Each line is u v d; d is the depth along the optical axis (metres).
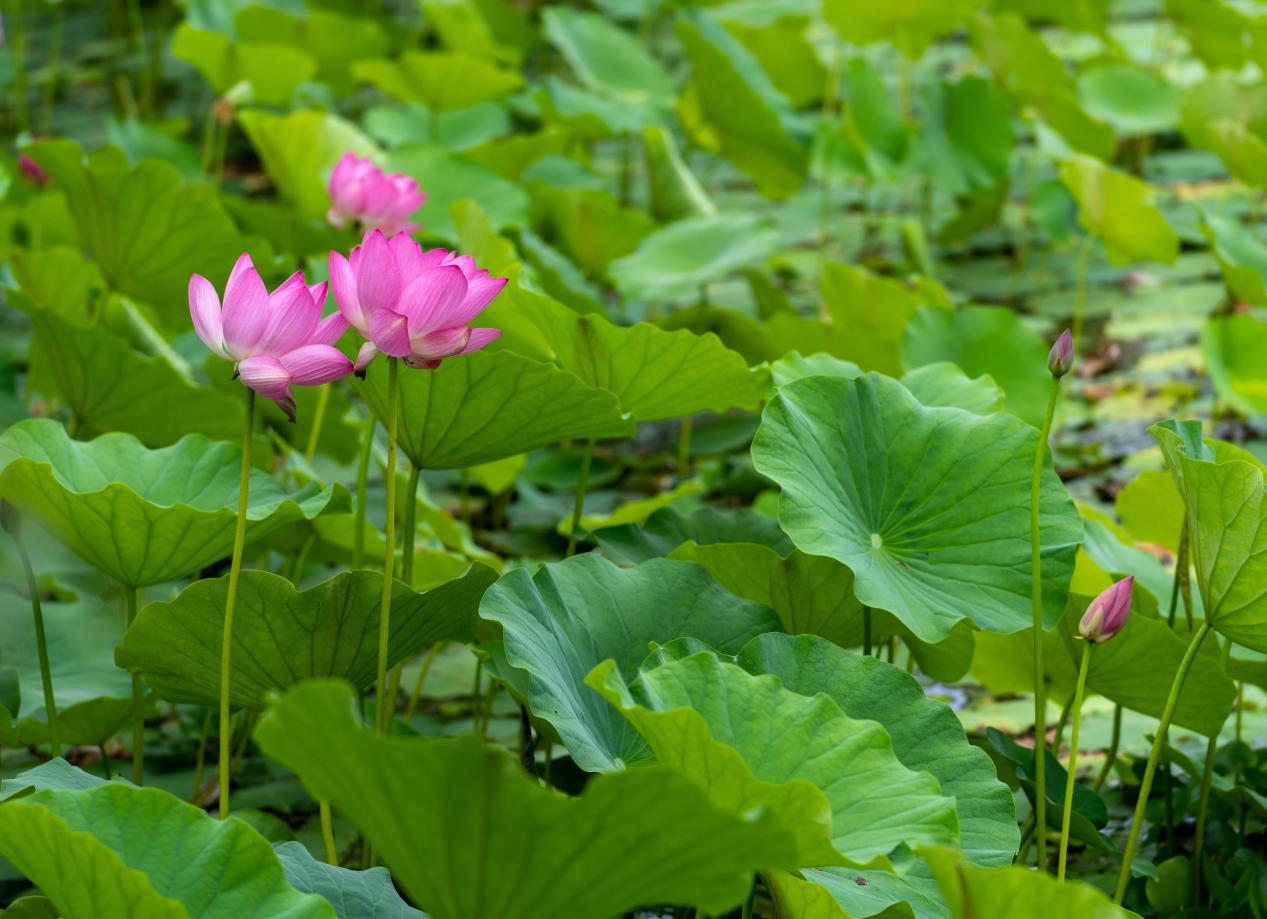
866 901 7.18
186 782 8.09
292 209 10.45
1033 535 7.39
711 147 14.41
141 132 13.20
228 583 7.34
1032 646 7.80
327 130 10.95
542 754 8.12
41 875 7.04
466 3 17.28
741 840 6.82
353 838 7.94
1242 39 16.09
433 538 8.55
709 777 7.06
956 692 8.42
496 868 6.88
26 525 7.70
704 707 7.25
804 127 14.09
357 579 7.40
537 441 7.67
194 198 8.53
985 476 7.59
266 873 7.09
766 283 11.20
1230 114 13.14
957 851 6.97
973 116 13.85
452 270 7.18
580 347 7.84
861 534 7.54
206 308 7.19
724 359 7.80
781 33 15.48
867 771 7.21
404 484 8.45
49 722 7.67
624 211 11.41
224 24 16.94
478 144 13.91
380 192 8.27
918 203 16.00
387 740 6.79
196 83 20.45
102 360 8.27
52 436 7.72
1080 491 9.62
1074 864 7.86
